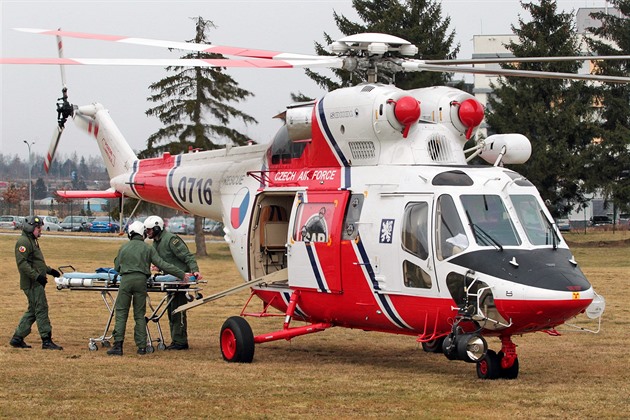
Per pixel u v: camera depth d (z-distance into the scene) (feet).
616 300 82.12
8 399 37.65
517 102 189.98
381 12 183.32
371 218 45.80
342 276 47.19
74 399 37.76
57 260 149.48
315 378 43.47
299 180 50.83
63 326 65.10
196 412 35.35
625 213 190.49
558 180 188.03
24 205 461.78
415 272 43.57
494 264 40.88
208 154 60.85
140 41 50.19
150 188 64.64
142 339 51.90
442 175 43.86
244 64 46.68
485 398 38.17
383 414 35.09
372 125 46.39
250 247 53.88
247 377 43.68
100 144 72.18
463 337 40.63
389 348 55.62
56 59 44.55
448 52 178.70
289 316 49.78
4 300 82.43
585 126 185.37
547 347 55.31
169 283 52.85
